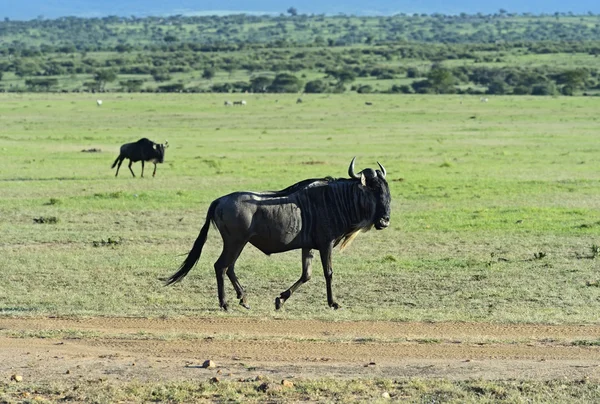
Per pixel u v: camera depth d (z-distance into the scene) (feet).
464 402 114.11
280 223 174.09
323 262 178.60
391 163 534.37
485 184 423.64
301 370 130.41
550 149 633.20
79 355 139.13
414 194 388.37
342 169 492.95
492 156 579.89
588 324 168.86
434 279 217.15
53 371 128.98
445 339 153.69
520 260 242.99
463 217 322.34
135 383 121.80
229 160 554.87
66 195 386.32
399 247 266.16
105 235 285.43
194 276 220.23
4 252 253.65
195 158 572.92
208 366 131.03
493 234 287.28
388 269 229.04
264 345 148.05
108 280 215.31
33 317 173.99
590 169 498.28
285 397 116.67
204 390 118.83
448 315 176.55
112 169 506.48
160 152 461.78
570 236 282.15
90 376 126.11
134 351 143.74
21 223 309.42
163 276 220.64
